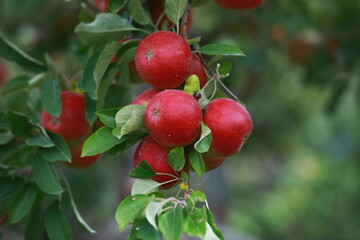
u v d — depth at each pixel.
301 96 3.42
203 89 1.33
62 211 1.50
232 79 2.40
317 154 4.61
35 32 2.54
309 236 4.36
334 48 2.25
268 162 5.89
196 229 1.21
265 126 3.66
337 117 3.31
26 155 1.55
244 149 3.73
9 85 1.57
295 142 4.12
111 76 1.45
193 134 1.28
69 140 1.50
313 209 4.38
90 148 1.29
